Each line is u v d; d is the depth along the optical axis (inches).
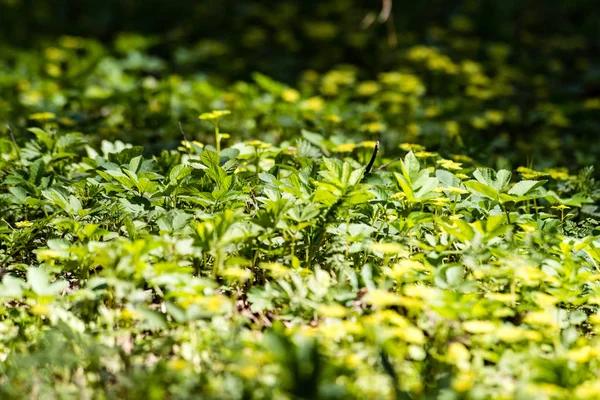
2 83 319.9
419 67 416.8
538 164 217.9
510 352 103.2
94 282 110.3
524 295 118.2
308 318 117.6
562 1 499.5
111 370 103.9
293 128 235.9
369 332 97.0
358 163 183.6
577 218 178.2
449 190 138.3
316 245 134.3
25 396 96.2
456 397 90.3
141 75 396.5
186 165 154.8
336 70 459.2
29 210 160.6
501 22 491.8
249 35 472.4
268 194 139.4
